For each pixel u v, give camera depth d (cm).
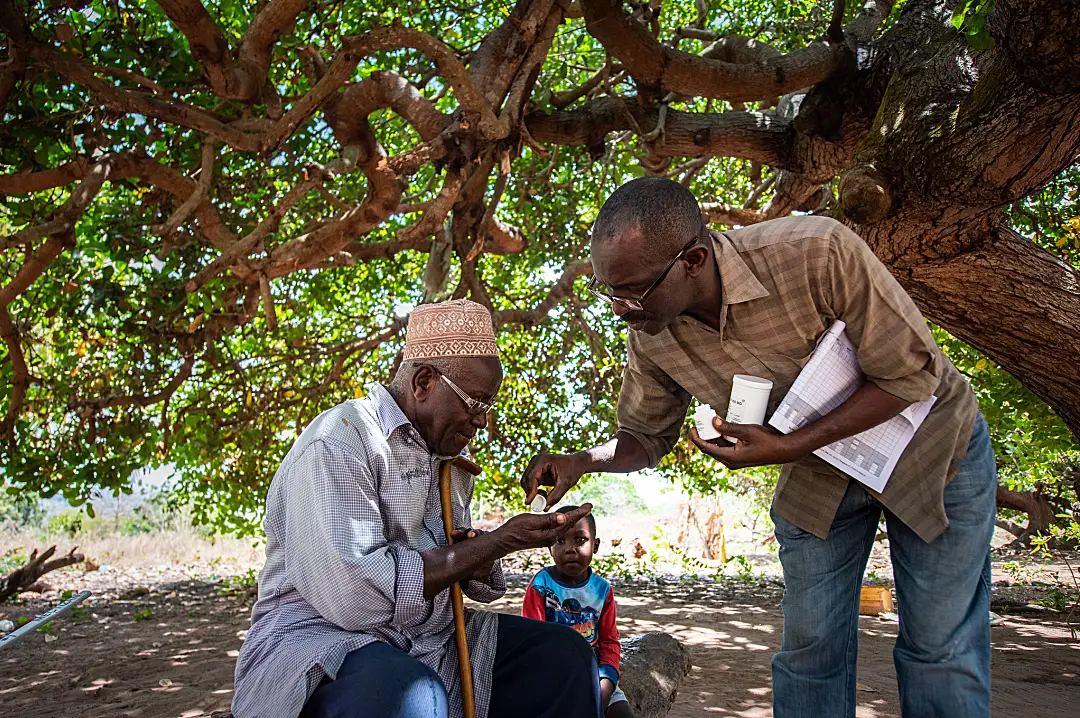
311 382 912
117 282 733
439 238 683
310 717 212
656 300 248
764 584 1151
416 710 206
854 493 287
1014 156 408
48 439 779
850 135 610
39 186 527
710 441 259
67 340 805
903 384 252
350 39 451
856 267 247
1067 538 1237
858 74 591
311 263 553
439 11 727
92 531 1780
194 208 516
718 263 255
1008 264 464
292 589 234
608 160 739
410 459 244
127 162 543
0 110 498
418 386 247
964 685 265
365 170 548
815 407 258
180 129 618
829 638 290
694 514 1877
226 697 535
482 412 251
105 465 775
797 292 253
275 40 495
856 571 294
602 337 968
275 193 695
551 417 951
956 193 429
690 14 898
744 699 493
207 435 846
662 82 584
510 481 945
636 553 1606
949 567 267
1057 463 1228
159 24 634
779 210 725
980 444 277
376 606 218
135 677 614
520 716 247
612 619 376
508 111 515
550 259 909
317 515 221
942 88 445
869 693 501
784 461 256
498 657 253
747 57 633
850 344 259
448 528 252
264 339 919
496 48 536
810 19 838
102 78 515
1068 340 468
